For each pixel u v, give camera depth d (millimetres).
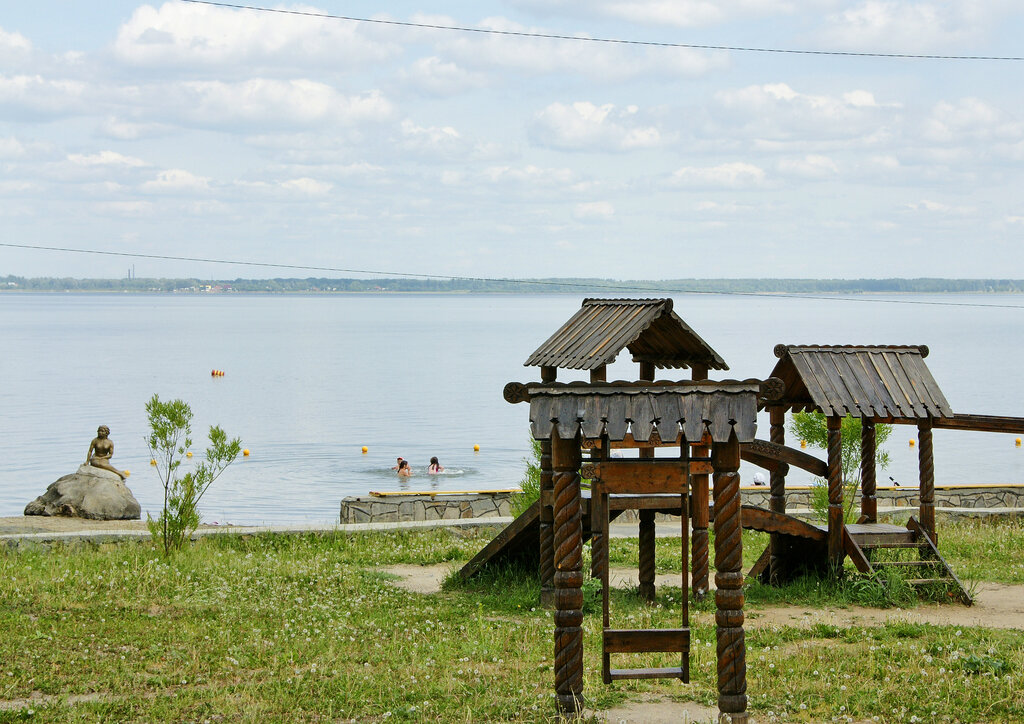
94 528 19938
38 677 9594
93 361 100312
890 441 51656
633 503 13602
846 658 10461
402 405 64688
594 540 13586
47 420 54344
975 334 160500
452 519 21375
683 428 8445
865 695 9219
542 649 11031
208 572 14992
